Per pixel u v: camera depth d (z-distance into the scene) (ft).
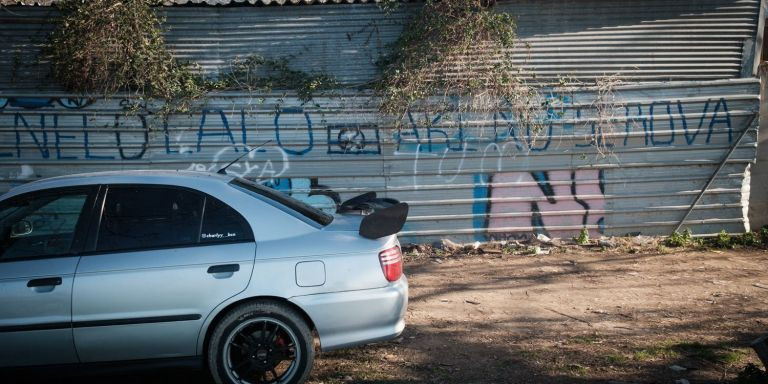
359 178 28.58
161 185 15.11
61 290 14.01
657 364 16.58
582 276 25.11
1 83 27.94
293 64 28.63
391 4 27.84
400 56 27.86
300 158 28.32
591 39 28.60
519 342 18.40
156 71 27.20
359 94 28.07
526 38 28.50
